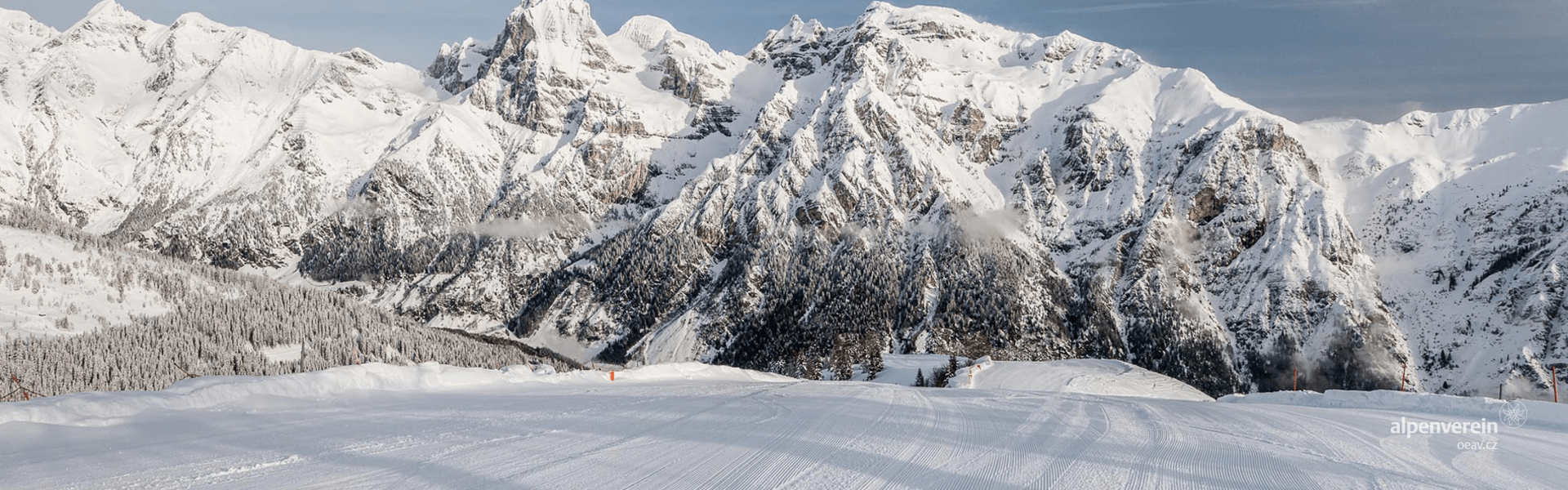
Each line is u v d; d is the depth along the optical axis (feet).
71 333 488.02
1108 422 69.56
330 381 88.69
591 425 63.16
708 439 56.90
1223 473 47.85
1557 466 53.78
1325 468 50.16
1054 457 51.78
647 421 66.39
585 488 41.57
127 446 53.26
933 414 73.00
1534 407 83.25
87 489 40.93
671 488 41.91
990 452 52.90
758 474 45.32
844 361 511.40
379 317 631.15
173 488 41.06
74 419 63.41
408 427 62.03
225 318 546.26
